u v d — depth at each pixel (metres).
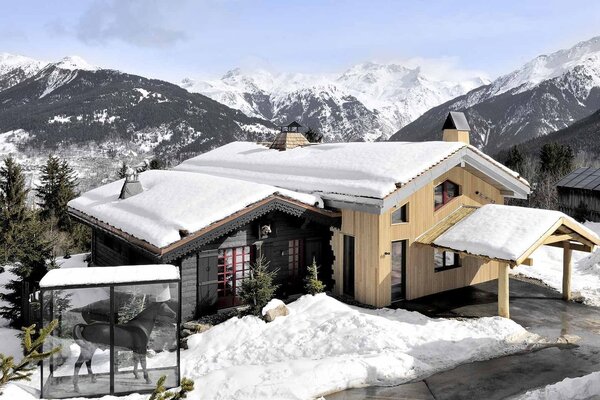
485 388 10.75
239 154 27.16
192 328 14.68
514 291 18.33
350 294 17.61
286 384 10.36
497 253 14.24
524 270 21.33
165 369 11.75
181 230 14.43
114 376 11.25
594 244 16.14
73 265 24.69
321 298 15.99
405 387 10.85
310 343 12.97
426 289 17.80
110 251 20.84
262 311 14.77
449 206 18.33
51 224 39.62
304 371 10.96
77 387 10.62
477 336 13.36
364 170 17.27
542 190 44.09
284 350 12.73
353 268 17.47
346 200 16.50
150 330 11.34
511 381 11.06
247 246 16.59
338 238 17.86
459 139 20.34
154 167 51.78
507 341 13.17
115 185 23.36
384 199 15.35
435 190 18.17
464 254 15.34
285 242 17.20
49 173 48.16
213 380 10.94
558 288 18.56
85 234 37.94
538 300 17.14
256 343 13.26
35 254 18.27
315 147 24.12
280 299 16.92
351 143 22.81
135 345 11.04
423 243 16.98
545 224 14.75
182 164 30.39
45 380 11.02
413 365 11.69
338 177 18.06
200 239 14.84
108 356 12.17
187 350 13.48
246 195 16.02
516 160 54.88
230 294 16.41
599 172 37.69
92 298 15.88
